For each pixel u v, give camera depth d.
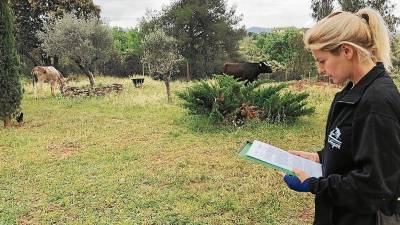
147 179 6.43
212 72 41.06
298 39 29.38
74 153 8.28
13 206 5.47
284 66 34.47
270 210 5.12
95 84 23.38
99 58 23.27
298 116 11.03
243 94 11.19
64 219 5.07
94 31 23.14
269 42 48.38
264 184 6.05
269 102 10.82
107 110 14.20
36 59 35.75
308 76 29.05
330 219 1.81
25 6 34.22
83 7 34.53
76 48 21.91
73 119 12.35
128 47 51.28
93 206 5.42
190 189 5.96
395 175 1.60
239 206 5.18
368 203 1.64
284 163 2.05
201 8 39.44
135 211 5.22
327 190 1.75
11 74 11.26
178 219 4.93
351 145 1.73
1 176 6.78
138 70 37.28
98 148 8.65
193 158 7.59
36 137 9.80
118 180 6.41
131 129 10.63
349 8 31.03
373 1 30.88
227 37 41.59
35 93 18.72
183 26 40.69
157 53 17.23
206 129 10.30
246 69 18.80
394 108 1.63
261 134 9.62
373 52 1.75
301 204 5.34
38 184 6.35
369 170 1.61
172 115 12.81
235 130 10.12
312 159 2.30
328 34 1.74
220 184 6.11
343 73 1.77
